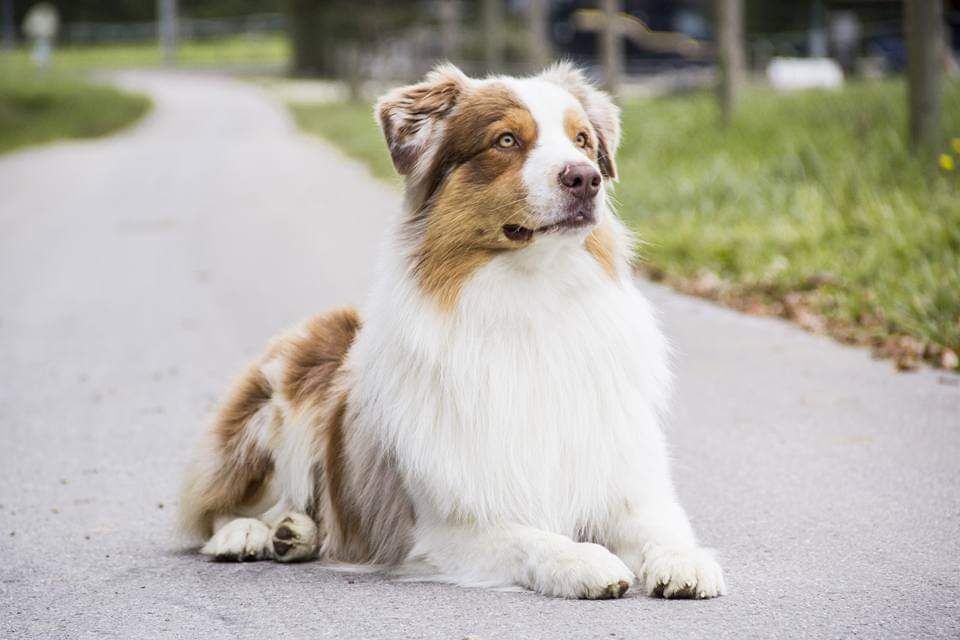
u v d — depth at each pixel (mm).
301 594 5449
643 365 5637
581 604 5059
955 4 31203
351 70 57062
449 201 5488
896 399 8906
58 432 9234
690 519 6520
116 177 30016
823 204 14562
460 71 5859
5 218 23297
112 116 49719
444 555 5477
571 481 5477
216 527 6461
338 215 21562
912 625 4730
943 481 6996
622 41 53781
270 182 27234
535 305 5434
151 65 87938
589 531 5613
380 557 5812
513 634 4730
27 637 5090
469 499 5359
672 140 21797
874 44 37375
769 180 16609
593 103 6320
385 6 60719
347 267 16234
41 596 5668
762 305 12297
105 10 107375
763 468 7465
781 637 4629
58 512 7230
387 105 5801
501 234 5375
